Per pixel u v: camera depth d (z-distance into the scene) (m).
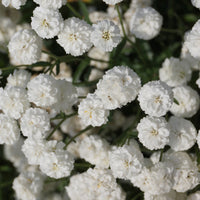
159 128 0.37
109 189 0.39
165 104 0.37
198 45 0.38
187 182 0.38
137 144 0.40
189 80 0.42
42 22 0.39
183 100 0.40
